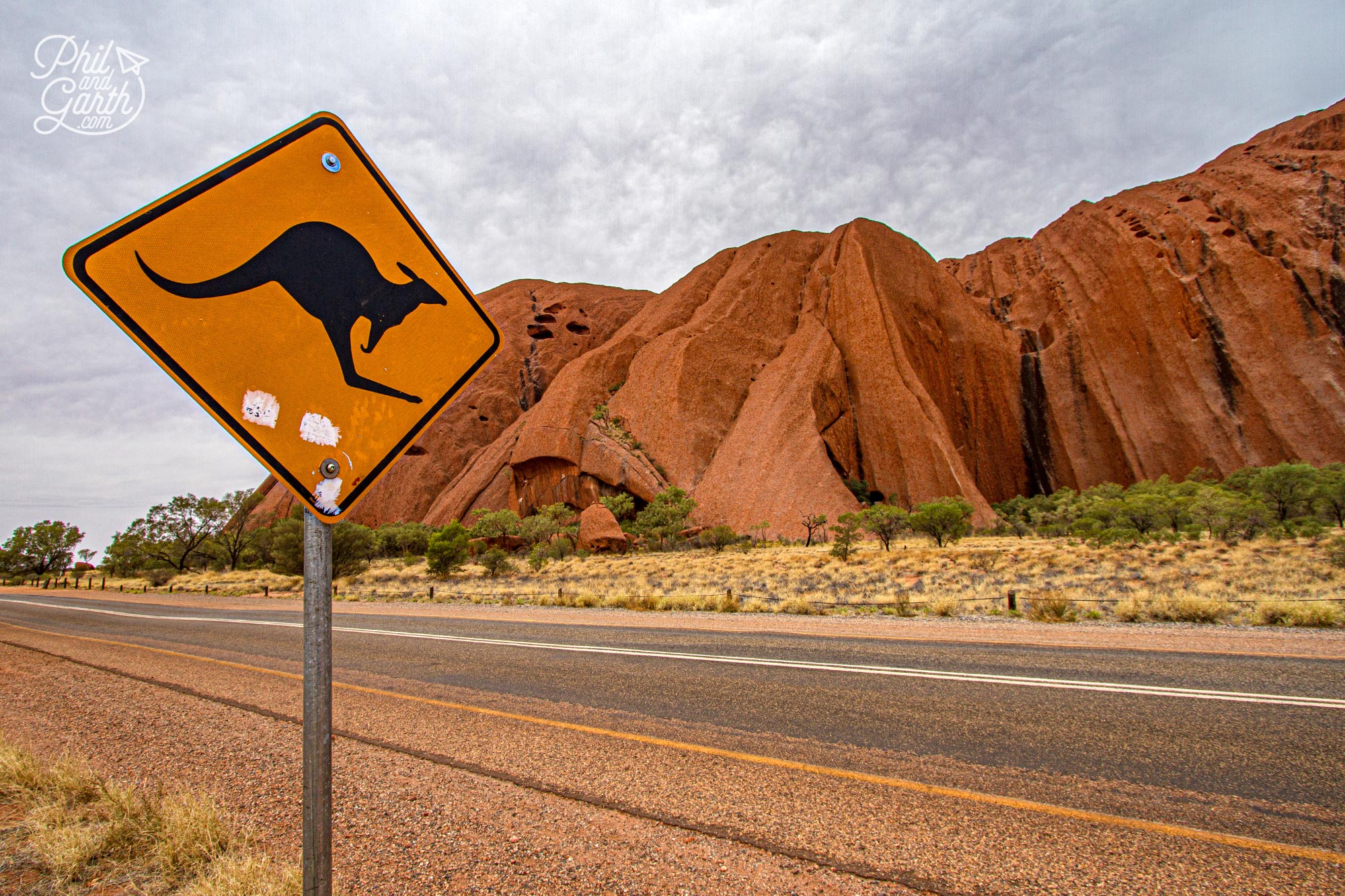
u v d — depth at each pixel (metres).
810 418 84.69
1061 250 114.50
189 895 2.63
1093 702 5.41
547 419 92.44
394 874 2.77
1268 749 4.23
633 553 64.19
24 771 4.20
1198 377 87.06
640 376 96.62
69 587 48.94
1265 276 86.62
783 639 9.52
